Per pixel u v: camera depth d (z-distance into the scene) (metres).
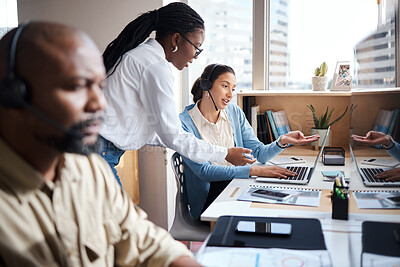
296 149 2.57
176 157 1.99
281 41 2.95
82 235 0.79
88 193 0.84
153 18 1.74
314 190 1.58
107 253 0.87
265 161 2.19
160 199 2.88
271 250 0.95
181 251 0.91
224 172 1.87
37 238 0.69
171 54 1.82
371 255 0.89
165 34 1.78
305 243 0.99
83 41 0.68
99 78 0.70
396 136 0.92
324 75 2.67
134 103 1.67
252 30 2.99
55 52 0.64
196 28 1.78
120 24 2.78
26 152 0.69
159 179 2.87
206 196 2.02
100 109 0.70
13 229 0.67
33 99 0.64
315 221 1.14
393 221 0.99
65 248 0.75
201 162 1.93
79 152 0.69
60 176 0.76
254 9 2.92
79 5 2.81
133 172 2.79
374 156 1.04
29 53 0.63
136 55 1.66
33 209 0.70
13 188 0.68
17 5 2.71
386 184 1.01
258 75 2.98
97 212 0.85
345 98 2.65
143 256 0.89
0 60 0.65
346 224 1.17
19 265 0.67
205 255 0.93
